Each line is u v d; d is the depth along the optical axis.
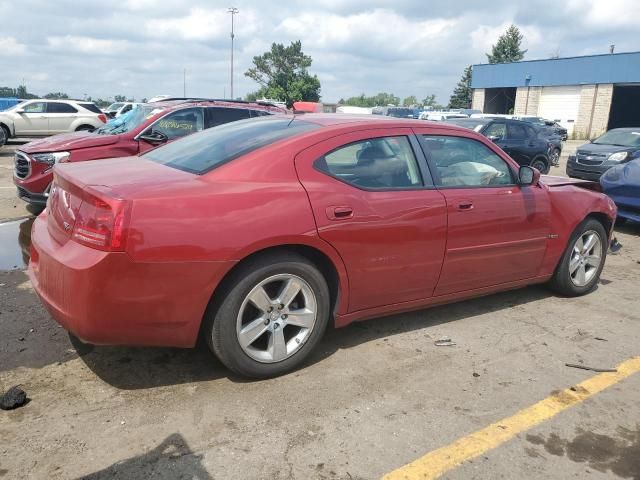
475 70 49.34
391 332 4.16
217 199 3.03
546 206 4.62
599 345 4.10
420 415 3.06
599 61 40.25
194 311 3.01
